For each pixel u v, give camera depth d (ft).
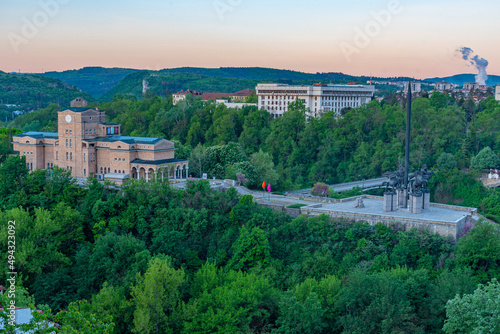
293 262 447.01
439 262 410.11
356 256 433.89
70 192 547.90
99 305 345.51
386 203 485.15
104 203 515.50
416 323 344.69
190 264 451.94
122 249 426.92
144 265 404.98
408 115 499.92
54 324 257.14
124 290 386.52
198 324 347.15
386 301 330.54
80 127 639.76
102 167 643.04
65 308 408.46
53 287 411.75
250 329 350.02
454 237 432.66
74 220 492.95
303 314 339.98
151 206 517.14
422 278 369.71
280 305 354.13
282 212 497.46
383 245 435.53
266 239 440.45
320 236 459.73
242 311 346.54
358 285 349.41
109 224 504.43
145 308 338.54
